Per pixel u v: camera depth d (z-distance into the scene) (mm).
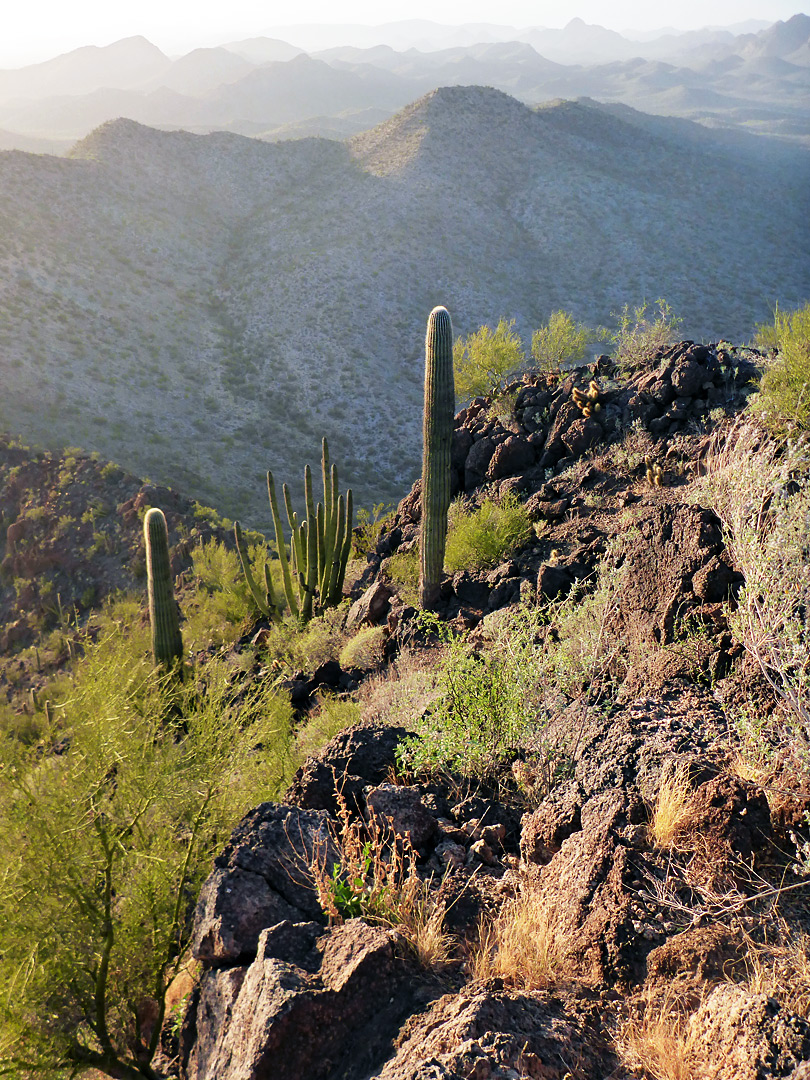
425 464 8719
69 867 3756
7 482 40812
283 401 96188
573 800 3662
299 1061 2443
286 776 5738
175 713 5484
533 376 12820
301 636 11555
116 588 33875
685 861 2992
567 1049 2332
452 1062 2201
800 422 6516
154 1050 3859
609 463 9547
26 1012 3492
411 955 2828
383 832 3795
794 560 3699
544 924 2898
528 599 7543
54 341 89938
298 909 3205
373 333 114500
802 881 2809
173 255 126312
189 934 4141
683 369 9242
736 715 3982
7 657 32906
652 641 5113
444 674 4988
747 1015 2193
